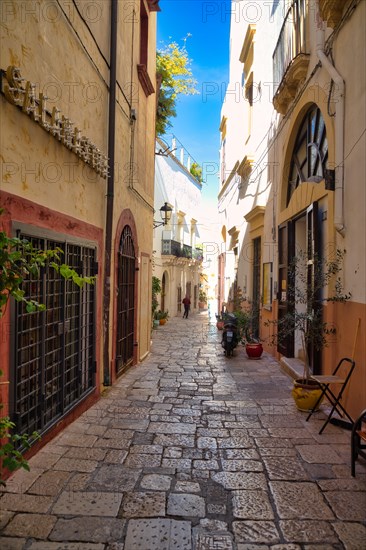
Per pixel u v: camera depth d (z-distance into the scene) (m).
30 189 3.70
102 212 6.04
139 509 3.01
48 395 4.21
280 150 9.02
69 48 4.64
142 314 9.32
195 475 3.56
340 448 4.17
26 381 3.74
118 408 5.43
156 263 22.00
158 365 8.61
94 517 2.90
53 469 3.61
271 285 9.82
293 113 7.78
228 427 4.76
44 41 3.96
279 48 8.48
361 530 2.79
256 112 11.88
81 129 5.12
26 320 3.77
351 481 3.48
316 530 2.79
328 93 5.75
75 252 5.02
